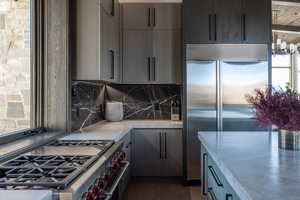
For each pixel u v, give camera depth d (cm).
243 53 407
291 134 184
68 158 178
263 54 407
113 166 217
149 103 492
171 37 446
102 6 318
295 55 1070
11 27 243
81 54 307
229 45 407
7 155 179
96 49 307
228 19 409
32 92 284
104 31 327
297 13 713
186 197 357
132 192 373
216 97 405
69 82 299
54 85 296
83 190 138
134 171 423
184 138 407
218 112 403
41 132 285
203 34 407
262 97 186
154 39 448
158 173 422
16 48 251
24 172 147
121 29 448
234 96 405
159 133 421
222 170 153
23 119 265
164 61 447
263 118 186
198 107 406
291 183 116
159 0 469
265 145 204
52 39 294
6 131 233
